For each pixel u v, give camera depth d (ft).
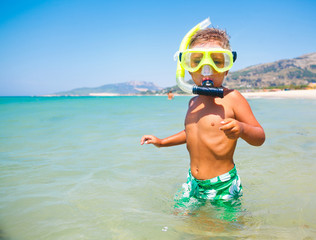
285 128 6.91
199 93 2.42
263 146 4.97
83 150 4.79
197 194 2.70
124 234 1.95
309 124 7.64
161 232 1.98
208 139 2.64
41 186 3.01
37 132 6.81
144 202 2.59
